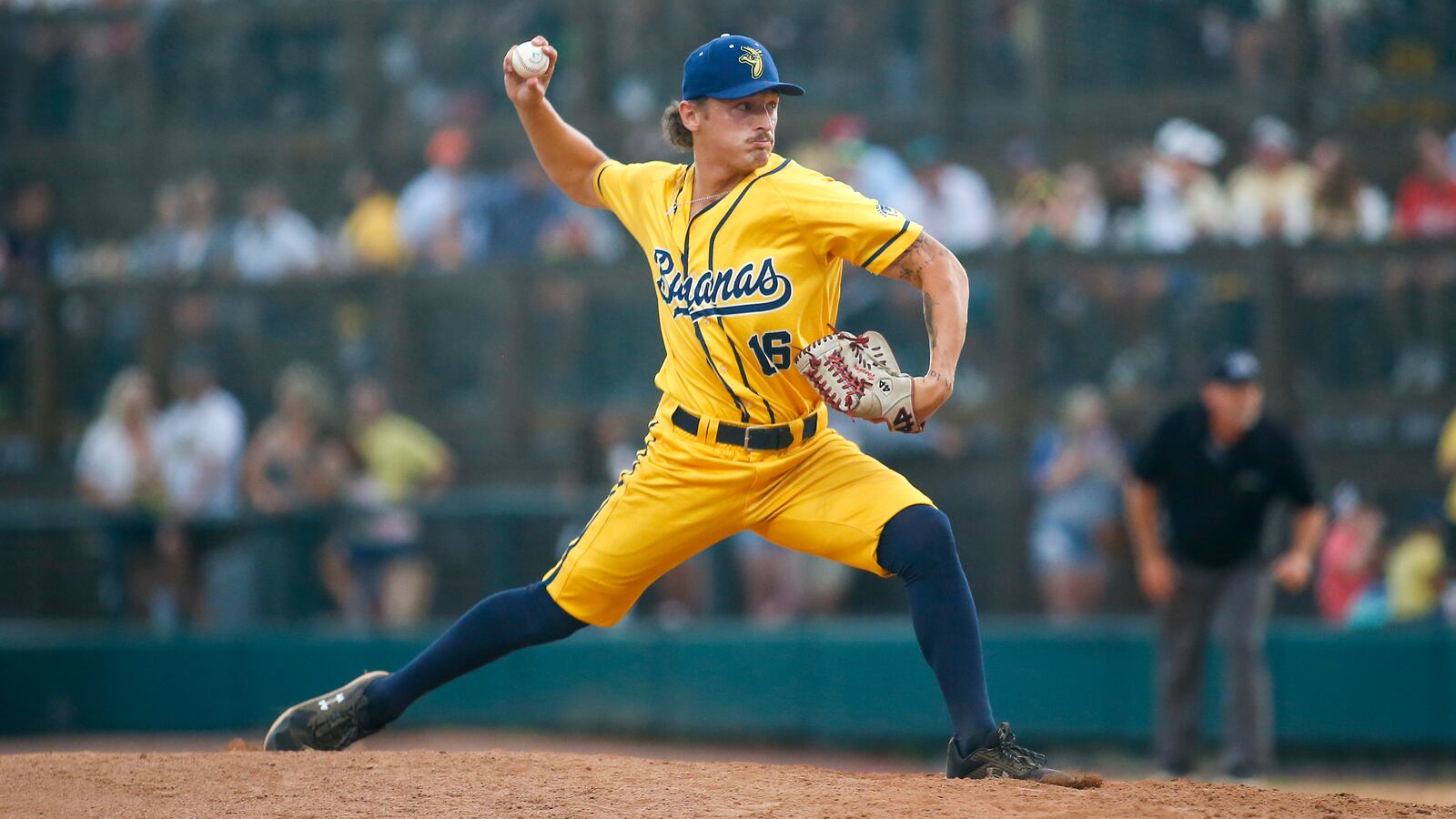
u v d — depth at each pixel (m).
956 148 40.97
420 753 16.92
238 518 38.69
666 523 15.30
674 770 15.99
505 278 40.94
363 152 44.41
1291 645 34.66
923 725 35.88
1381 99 38.75
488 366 41.16
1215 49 39.94
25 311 43.62
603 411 40.19
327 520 38.44
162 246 44.50
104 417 41.88
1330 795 15.19
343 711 16.94
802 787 15.00
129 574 39.12
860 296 38.06
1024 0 40.94
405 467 40.09
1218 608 29.78
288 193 44.84
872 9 41.53
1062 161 40.28
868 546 15.10
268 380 42.53
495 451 40.75
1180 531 29.55
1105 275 37.91
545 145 16.28
